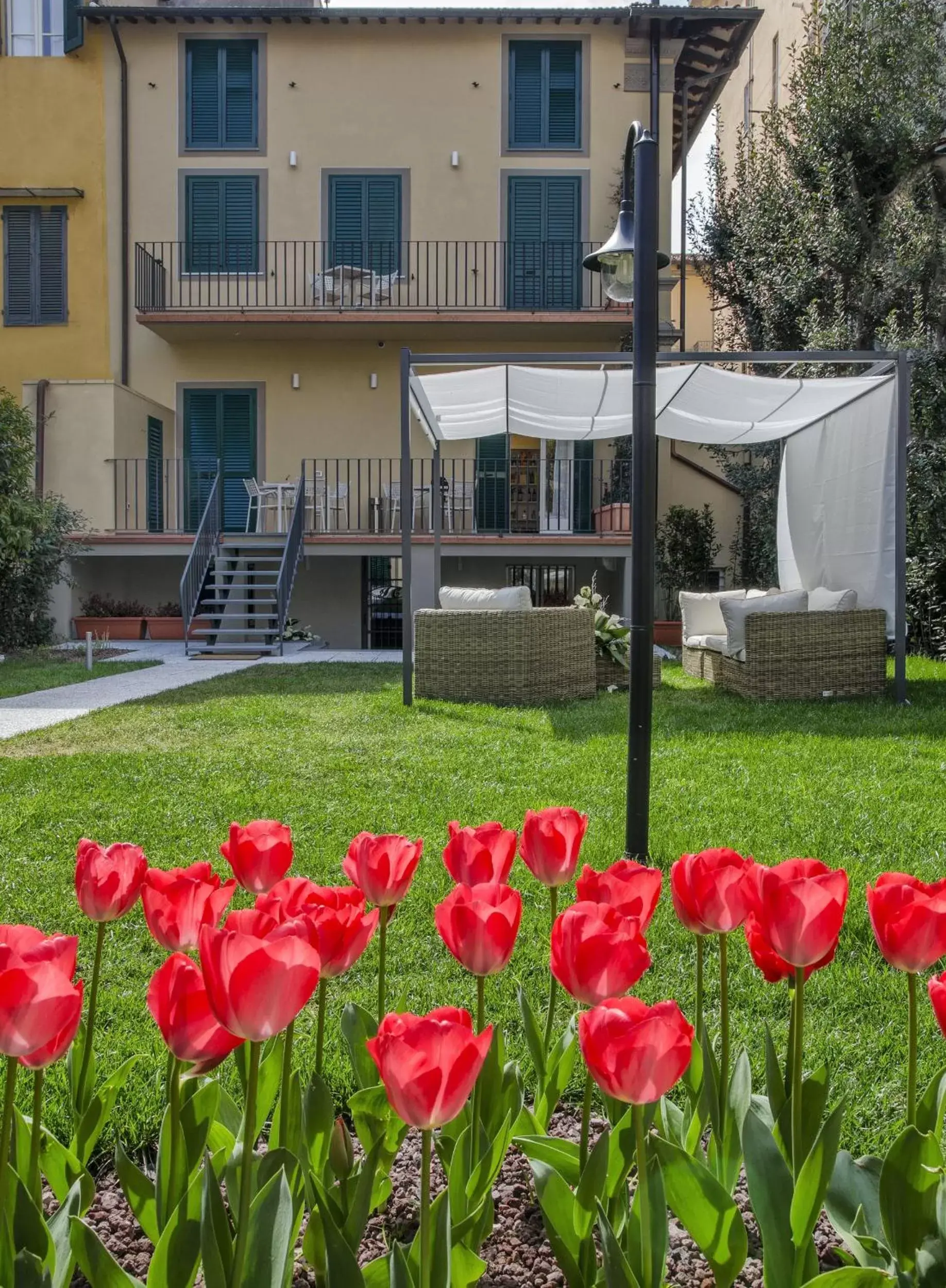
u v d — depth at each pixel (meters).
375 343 14.66
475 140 14.47
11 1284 0.92
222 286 14.54
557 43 14.41
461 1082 0.75
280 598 11.77
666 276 14.26
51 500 12.26
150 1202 1.14
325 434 14.73
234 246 14.55
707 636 9.61
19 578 11.77
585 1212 1.06
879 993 2.42
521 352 14.68
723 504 15.13
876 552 8.62
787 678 7.99
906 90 10.67
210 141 14.51
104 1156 1.69
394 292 14.51
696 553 14.14
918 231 10.59
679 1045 0.79
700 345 19.28
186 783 4.75
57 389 13.30
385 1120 1.24
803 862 1.11
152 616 14.02
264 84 14.45
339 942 0.97
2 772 5.02
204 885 1.07
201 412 14.73
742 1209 1.47
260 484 13.46
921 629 10.70
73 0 14.20
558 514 14.09
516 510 14.71
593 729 6.41
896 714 7.02
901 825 3.89
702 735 6.10
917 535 9.89
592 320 13.77
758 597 8.84
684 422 9.48
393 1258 0.91
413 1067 0.74
